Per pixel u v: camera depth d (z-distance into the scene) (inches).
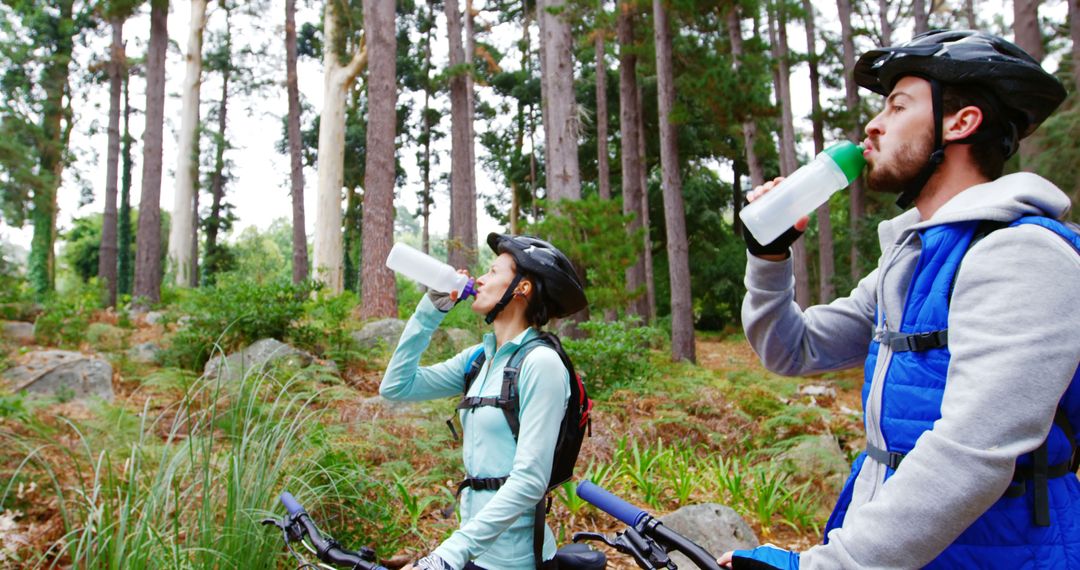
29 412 197.2
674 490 216.4
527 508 76.5
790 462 236.7
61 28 1164.5
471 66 910.4
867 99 979.9
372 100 601.3
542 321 87.2
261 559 118.4
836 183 57.6
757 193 60.1
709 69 622.2
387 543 152.5
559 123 598.5
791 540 193.3
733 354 912.3
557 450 81.8
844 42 975.0
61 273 1844.2
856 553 42.1
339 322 391.5
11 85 1210.6
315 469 146.2
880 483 49.9
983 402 41.0
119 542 105.0
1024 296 42.5
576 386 83.5
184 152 1098.1
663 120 633.0
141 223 849.5
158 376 258.2
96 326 453.7
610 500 58.4
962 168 52.0
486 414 82.9
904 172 53.1
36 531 140.9
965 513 40.0
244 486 124.9
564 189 589.9
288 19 1047.6
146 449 151.1
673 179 628.1
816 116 957.8
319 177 965.8
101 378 285.7
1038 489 45.4
